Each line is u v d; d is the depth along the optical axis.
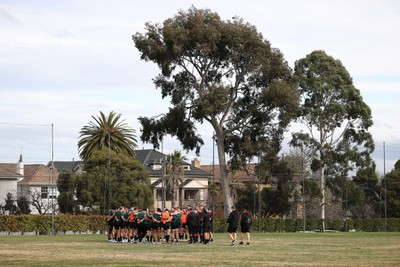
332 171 99.81
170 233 47.72
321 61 99.88
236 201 102.12
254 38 81.25
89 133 112.31
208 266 26.42
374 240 54.34
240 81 85.25
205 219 46.00
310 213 104.06
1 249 37.81
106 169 100.00
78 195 100.75
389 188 111.44
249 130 85.75
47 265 26.25
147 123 85.06
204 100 79.94
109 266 26.08
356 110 99.31
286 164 93.12
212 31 80.06
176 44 80.44
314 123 97.88
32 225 68.12
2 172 102.19
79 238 54.59
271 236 63.78
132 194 100.62
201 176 125.88
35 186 111.88
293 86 85.19
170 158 120.38
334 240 54.12
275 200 94.94
